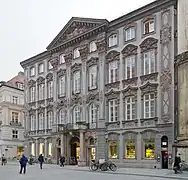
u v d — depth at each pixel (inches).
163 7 1664.6
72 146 2201.0
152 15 1718.8
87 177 1190.3
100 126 1943.9
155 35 1692.9
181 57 1540.4
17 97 3464.6
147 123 1690.5
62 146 2183.8
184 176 1192.8
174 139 1545.3
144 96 1724.9
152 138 1660.9
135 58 1788.9
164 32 1647.4
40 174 1362.0
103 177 1187.3
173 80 1582.2
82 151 2026.3
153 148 1657.2
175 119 1549.0
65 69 2289.6
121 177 1184.2
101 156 1920.5
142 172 1389.0
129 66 1822.1
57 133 2294.5
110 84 1915.6
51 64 2447.1
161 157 1606.8
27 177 1206.9
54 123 2352.4
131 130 1766.7
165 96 1612.9
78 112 2151.8
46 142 2447.1
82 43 2139.5
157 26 1688.0
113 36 1941.4
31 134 2628.0
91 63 2059.5
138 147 1723.7
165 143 1603.1
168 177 1167.6
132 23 1822.1
